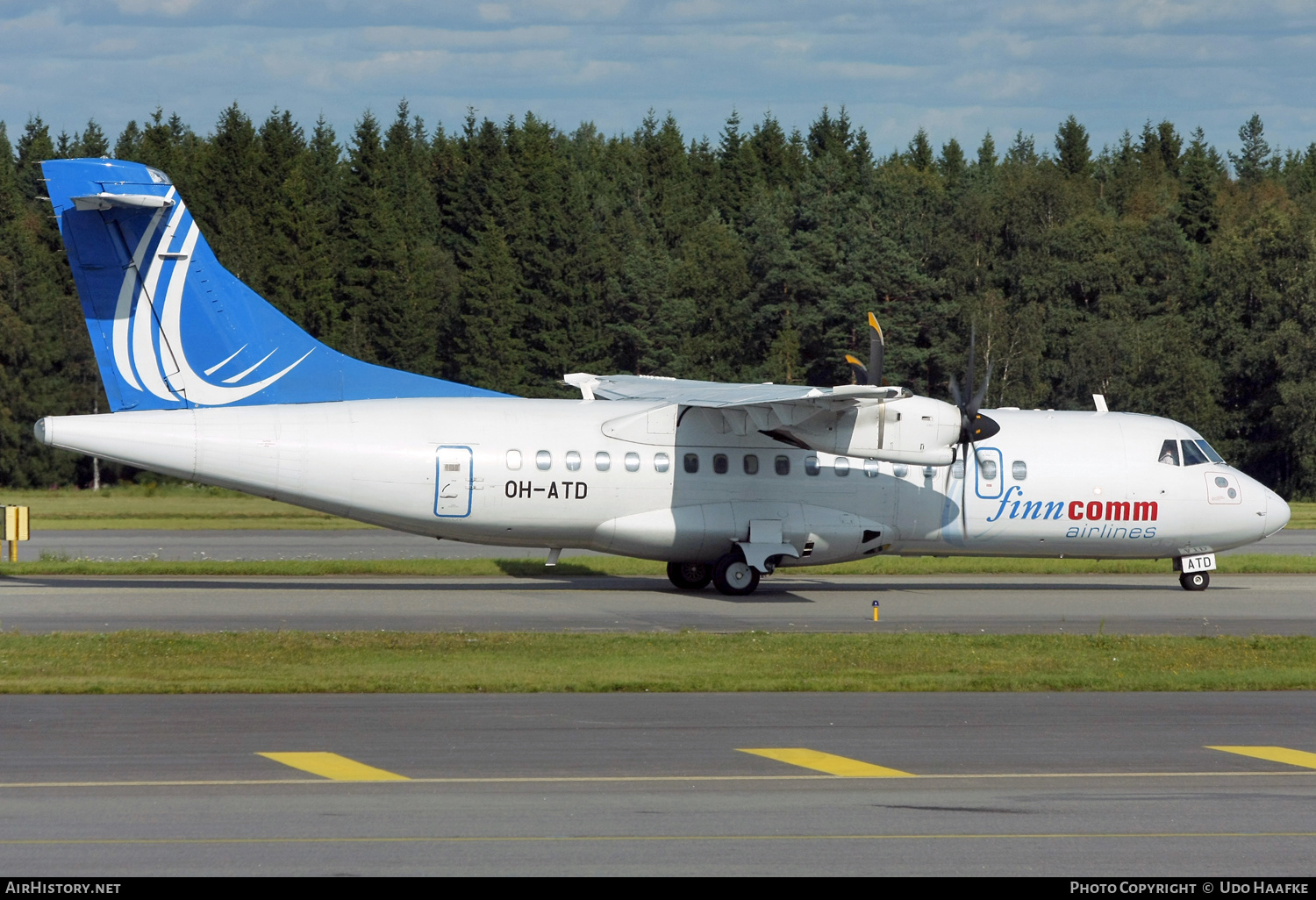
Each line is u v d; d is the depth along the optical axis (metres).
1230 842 32.97
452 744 42.53
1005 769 40.03
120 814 34.00
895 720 47.53
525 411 89.31
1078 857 31.66
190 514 178.75
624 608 82.75
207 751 41.06
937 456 85.38
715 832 33.25
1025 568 112.44
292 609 79.12
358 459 84.62
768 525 89.31
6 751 40.91
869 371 84.81
